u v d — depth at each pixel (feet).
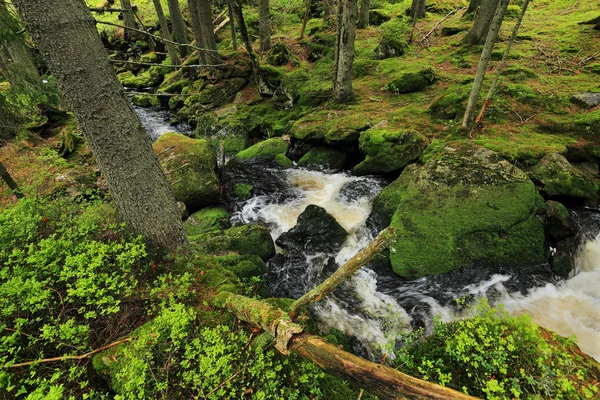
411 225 20.27
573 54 37.35
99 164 13.08
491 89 25.11
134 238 14.70
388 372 7.48
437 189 21.72
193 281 13.76
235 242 20.16
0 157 26.99
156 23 74.64
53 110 33.88
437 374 9.56
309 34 60.39
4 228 13.33
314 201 27.91
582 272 18.37
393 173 27.86
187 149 28.30
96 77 11.19
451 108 30.42
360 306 17.67
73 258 11.93
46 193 23.32
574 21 49.42
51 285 12.01
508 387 8.56
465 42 45.42
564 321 15.83
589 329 15.30
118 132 12.19
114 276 12.91
